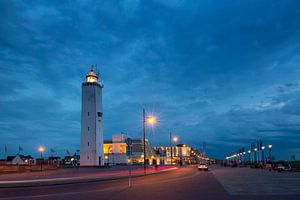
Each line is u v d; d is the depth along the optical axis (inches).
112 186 1134.4
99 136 3412.9
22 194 901.8
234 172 2396.7
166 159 6461.6
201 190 923.4
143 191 906.1
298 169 2583.7
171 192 868.6
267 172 2381.9
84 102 3417.8
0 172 2365.9
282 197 719.7
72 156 5374.0
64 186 1182.3
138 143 4827.8
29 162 4512.8
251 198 706.2
